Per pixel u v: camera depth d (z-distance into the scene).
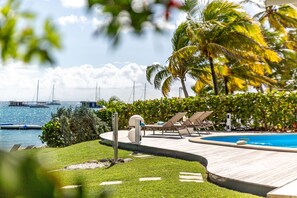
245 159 10.09
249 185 7.23
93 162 11.59
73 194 0.55
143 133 19.28
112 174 9.19
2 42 0.59
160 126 17.20
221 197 6.68
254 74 28.03
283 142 18.19
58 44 0.61
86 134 19.66
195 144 13.88
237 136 17.67
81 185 0.58
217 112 21.39
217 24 23.61
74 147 15.79
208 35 23.78
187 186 7.44
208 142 13.91
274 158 10.20
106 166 10.84
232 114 21.14
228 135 17.47
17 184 0.48
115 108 23.83
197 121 18.12
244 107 20.75
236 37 23.36
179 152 11.95
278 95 20.08
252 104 20.61
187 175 8.76
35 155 0.51
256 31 23.59
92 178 8.80
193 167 9.78
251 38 23.31
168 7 0.64
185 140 15.41
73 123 19.56
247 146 12.44
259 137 17.97
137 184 7.78
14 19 0.59
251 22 23.38
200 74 28.94
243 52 24.38
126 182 8.08
